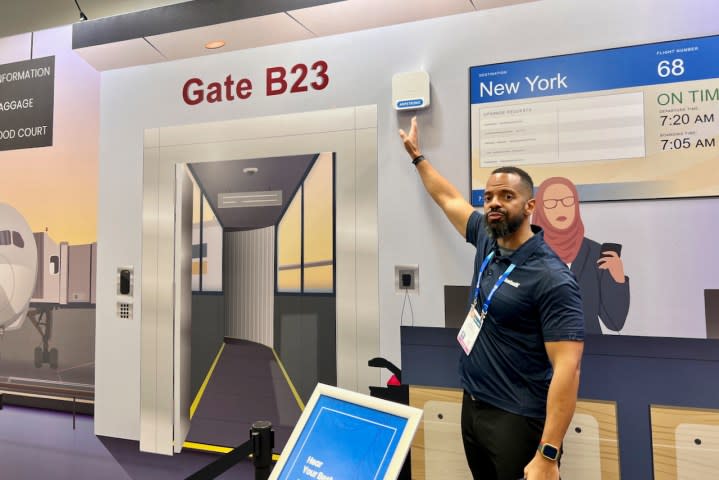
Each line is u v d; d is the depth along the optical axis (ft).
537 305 4.35
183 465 7.19
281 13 6.14
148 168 7.55
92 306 7.82
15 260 8.31
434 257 6.15
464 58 6.05
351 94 6.56
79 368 7.87
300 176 6.78
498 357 4.58
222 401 7.06
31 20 8.98
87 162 7.93
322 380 6.59
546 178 5.71
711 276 5.15
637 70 5.40
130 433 7.50
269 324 6.88
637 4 5.41
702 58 5.19
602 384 5.44
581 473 5.45
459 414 5.90
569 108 5.63
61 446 7.89
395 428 3.56
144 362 7.45
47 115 8.20
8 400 8.26
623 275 5.42
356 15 6.15
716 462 5.04
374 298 6.40
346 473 3.55
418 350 6.17
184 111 7.40
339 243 6.58
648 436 5.27
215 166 7.21
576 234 5.59
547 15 5.73
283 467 3.85
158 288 7.42
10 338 8.29
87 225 7.90
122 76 7.79
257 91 7.02
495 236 4.67
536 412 4.45
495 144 5.89
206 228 7.24
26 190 8.29
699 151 5.20
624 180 5.43
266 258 6.92
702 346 5.15
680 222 5.26
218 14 6.44
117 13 8.41
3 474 8.20
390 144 6.38
